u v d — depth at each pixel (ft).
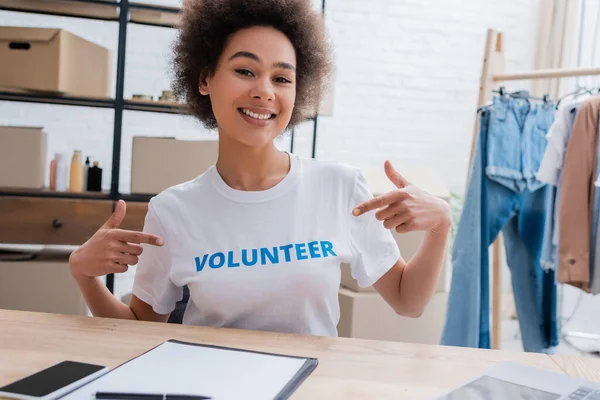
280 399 2.15
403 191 3.25
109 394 2.11
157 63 10.82
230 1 3.59
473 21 12.39
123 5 8.26
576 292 11.30
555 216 7.38
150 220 3.74
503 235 8.32
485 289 7.50
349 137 12.09
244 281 3.46
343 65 11.95
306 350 2.81
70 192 8.27
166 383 2.26
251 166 3.74
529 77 7.38
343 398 2.24
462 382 2.46
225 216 3.66
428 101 12.35
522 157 7.50
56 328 2.99
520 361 2.78
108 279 8.50
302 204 3.74
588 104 6.88
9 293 7.94
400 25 12.12
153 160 8.39
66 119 10.48
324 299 3.60
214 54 3.66
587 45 11.46
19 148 8.07
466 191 7.53
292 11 3.70
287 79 3.60
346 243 3.75
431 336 8.25
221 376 2.35
